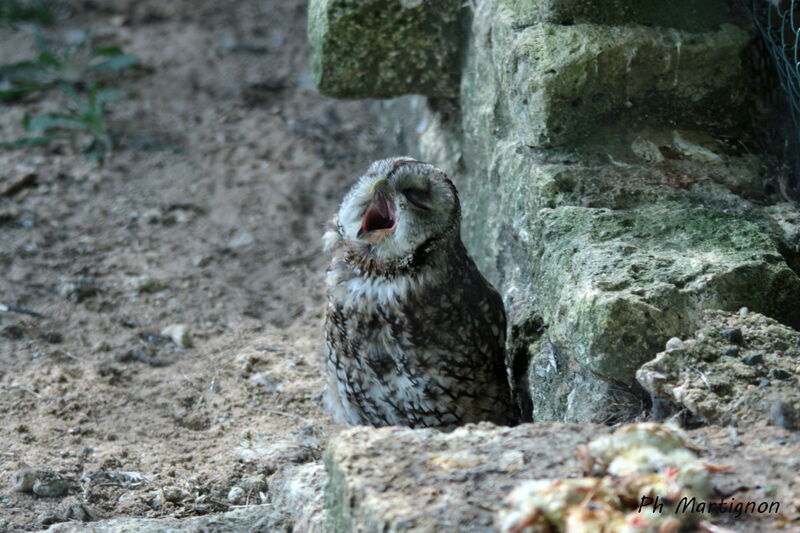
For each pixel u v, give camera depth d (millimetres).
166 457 9250
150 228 13492
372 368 8633
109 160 14867
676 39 9109
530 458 5957
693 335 7047
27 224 13406
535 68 9008
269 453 9320
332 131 15602
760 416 6367
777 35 9320
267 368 10805
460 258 8562
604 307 7016
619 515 5309
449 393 8680
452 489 5691
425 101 12508
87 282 12242
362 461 5973
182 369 10836
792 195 9070
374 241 8141
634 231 8109
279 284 12531
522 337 8812
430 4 10594
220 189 14312
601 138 9188
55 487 8547
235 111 16094
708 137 9367
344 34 10703
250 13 19109
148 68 17094
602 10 9266
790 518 5395
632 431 5801
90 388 10336
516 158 9359
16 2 18984
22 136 15367
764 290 7465
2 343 11102
